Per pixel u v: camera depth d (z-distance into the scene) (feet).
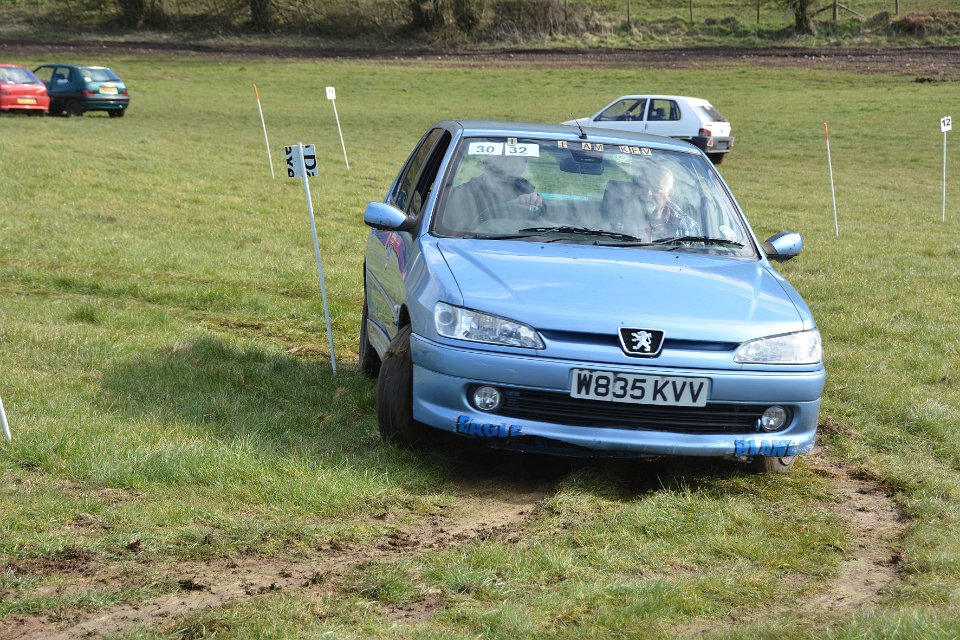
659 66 190.49
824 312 41.22
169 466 19.70
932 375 31.19
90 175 72.18
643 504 19.17
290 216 62.54
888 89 161.17
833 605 15.70
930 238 65.10
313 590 15.38
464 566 16.11
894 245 61.82
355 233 57.67
